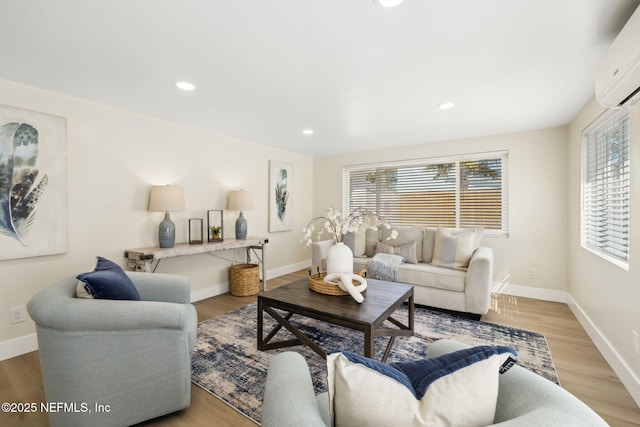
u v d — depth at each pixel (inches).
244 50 70.5
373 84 89.2
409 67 78.5
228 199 151.3
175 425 59.1
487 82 87.4
